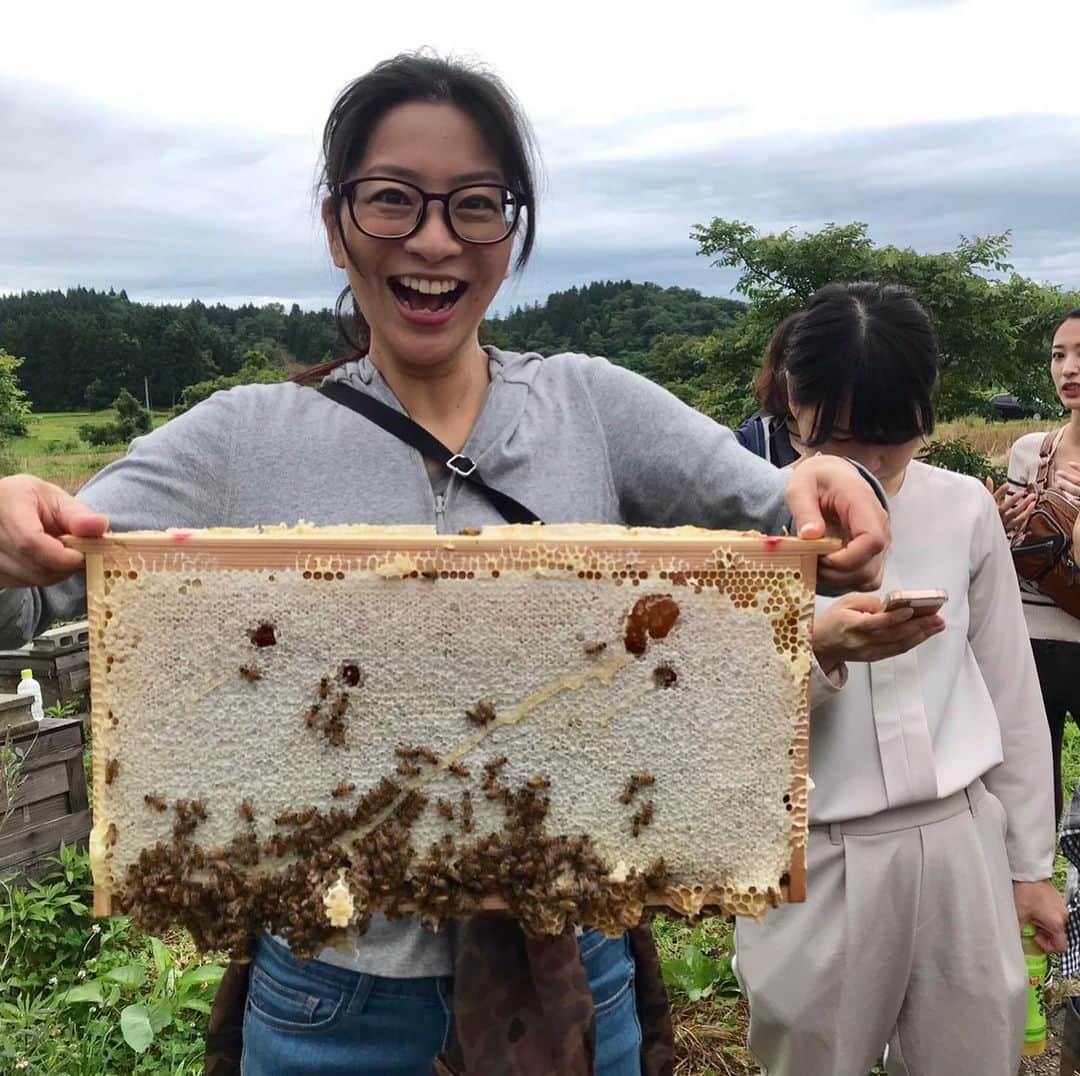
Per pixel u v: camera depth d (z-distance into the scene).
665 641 1.58
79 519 1.48
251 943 1.89
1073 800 3.29
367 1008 1.79
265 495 1.81
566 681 1.58
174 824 1.55
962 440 13.88
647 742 1.59
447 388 1.87
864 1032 2.54
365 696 1.56
